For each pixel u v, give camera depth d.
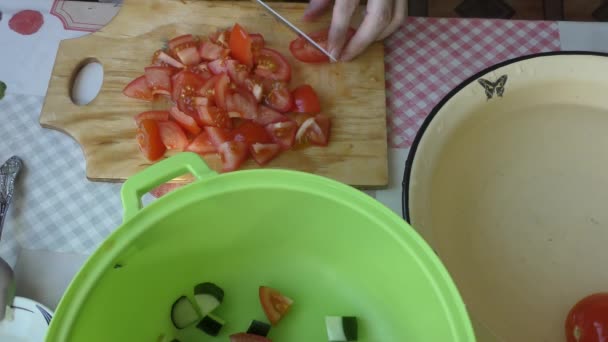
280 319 0.77
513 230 0.84
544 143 0.90
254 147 0.93
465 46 1.04
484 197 0.86
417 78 1.02
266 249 0.79
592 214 0.85
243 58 1.00
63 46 1.02
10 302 0.78
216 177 0.63
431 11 1.56
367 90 1.00
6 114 0.98
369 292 0.77
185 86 0.97
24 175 0.93
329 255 0.78
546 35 1.05
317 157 0.95
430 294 0.61
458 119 0.84
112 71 1.01
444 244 0.81
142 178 0.63
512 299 0.79
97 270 0.58
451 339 0.57
